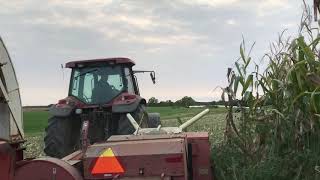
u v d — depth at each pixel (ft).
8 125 17.02
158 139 14.83
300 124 19.27
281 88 19.71
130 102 27.25
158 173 13.94
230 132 20.77
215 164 18.80
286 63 20.67
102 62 29.81
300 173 17.92
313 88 18.49
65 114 28.25
